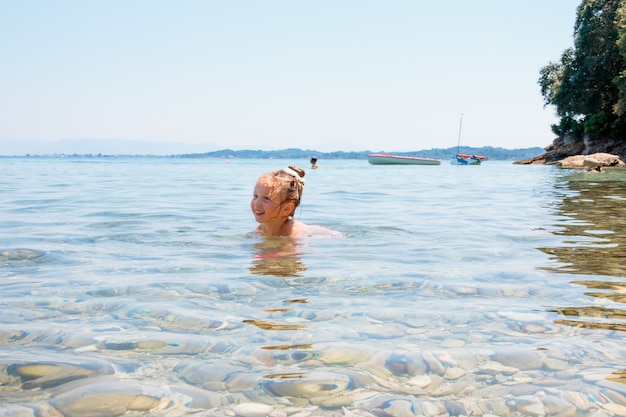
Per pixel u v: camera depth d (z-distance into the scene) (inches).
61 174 856.9
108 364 72.8
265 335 84.8
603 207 311.7
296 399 63.0
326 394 64.2
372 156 1900.8
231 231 208.7
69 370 70.7
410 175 943.0
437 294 112.4
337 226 227.0
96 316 94.9
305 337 83.9
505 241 187.9
